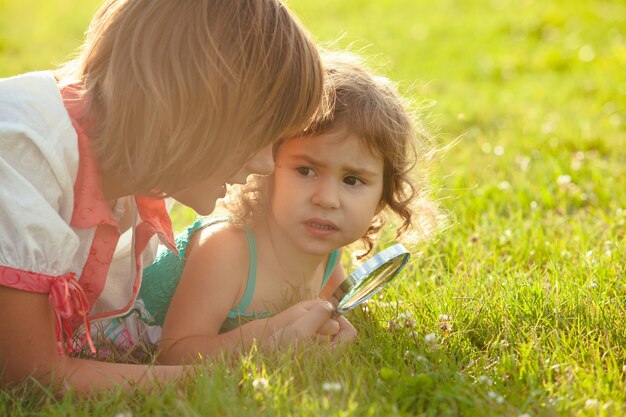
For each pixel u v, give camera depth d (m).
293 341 2.24
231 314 2.51
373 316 2.59
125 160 2.01
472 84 7.04
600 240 3.24
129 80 1.93
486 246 3.31
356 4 10.65
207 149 1.96
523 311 2.55
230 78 1.94
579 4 10.11
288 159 2.38
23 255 1.94
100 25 2.05
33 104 1.97
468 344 2.39
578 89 6.61
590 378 2.10
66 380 2.05
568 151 4.78
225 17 1.96
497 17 9.66
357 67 2.54
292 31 2.04
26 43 8.37
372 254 3.28
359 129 2.35
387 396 2.02
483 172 4.24
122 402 1.94
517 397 2.02
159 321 2.61
